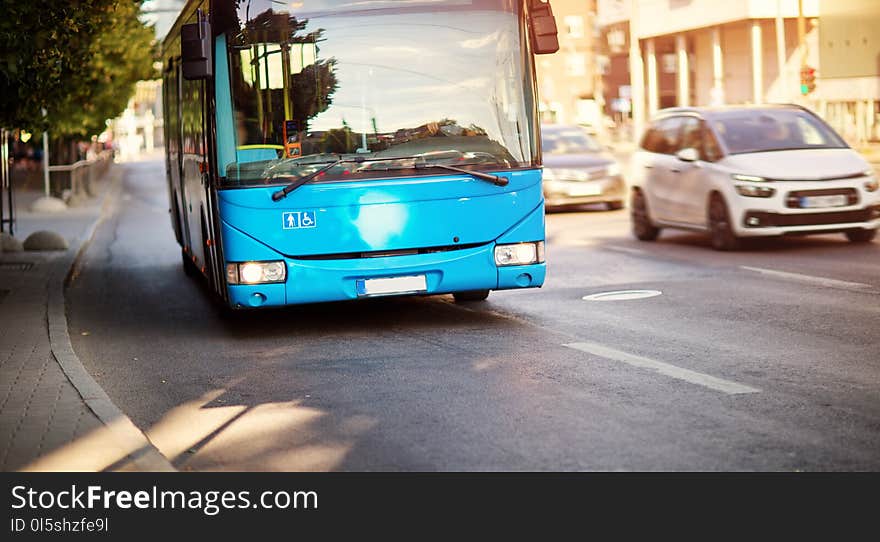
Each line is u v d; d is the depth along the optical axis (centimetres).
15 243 2314
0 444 710
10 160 2541
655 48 7981
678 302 1295
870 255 1636
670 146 1938
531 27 1169
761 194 1708
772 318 1156
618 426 733
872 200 1722
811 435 695
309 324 1251
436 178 1135
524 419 763
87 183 4669
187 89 1457
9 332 1188
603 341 1063
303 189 1120
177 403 883
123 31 2900
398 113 1130
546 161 2659
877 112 5362
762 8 6300
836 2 5653
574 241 2034
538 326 1167
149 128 12000
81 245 2456
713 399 802
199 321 1333
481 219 1147
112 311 1470
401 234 1132
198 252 1435
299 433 761
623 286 1454
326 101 1123
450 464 664
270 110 1119
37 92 1772
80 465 669
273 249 1121
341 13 1126
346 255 1135
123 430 740
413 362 996
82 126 3108
